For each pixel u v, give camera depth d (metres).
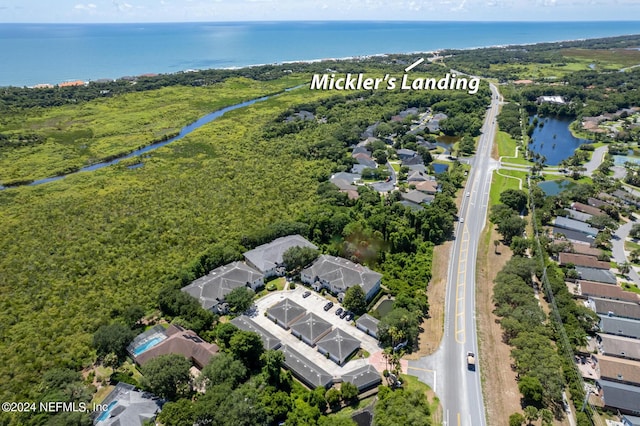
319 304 149.62
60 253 177.75
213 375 109.56
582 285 153.88
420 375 119.31
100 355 125.62
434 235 187.25
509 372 120.38
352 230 181.38
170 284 150.75
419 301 141.12
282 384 113.69
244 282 154.25
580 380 113.56
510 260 163.75
